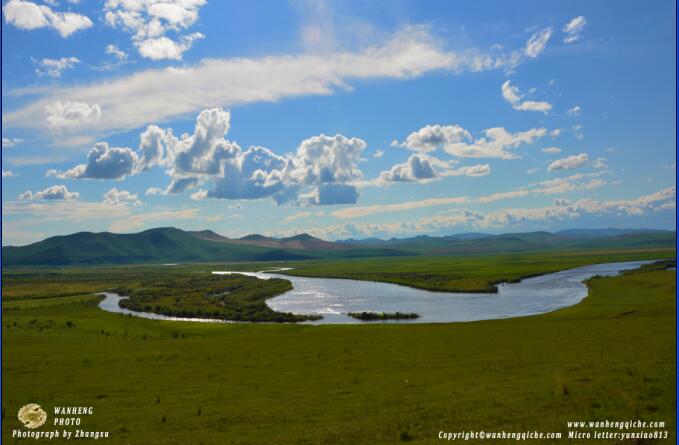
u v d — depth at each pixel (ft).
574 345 144.56
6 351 176.86
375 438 79.61
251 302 422.41
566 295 395.34
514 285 499.10
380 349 159.53
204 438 85.56
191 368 140.56
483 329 192.54
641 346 133.28
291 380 122.62
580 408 83.61
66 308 366.63
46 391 118.73
